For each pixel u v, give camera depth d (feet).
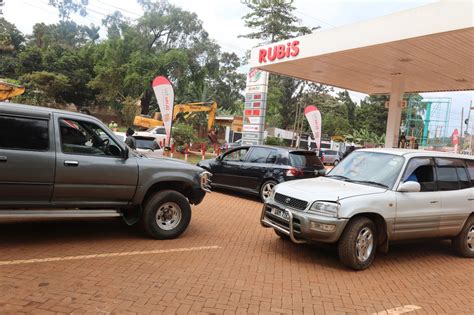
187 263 17.78
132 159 20.45
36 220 23.30
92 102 177.88
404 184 19.67
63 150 18.53
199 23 153.28
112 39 151.84
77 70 172.76
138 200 20.52
